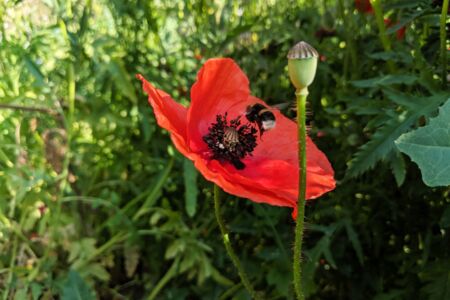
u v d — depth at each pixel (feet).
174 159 1.60
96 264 1.51
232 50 1.64
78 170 1.59
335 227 1.42
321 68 1.55
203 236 1.60
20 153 1.45
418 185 1.37
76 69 1.54
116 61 1.53
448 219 1.23
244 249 1.55
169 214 1.53
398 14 1.49
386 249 1.53
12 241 1.48
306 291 1.47
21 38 1.51
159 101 0.90
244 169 0.97
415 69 1.34
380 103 1.24
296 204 0.86
